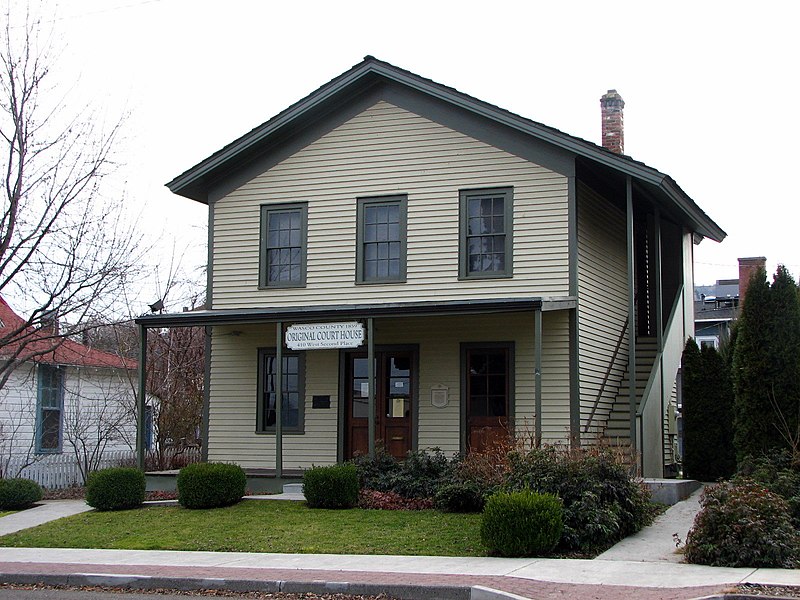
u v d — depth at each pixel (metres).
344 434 19.70
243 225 20.66
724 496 12.13
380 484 16.95
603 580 10.35
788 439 14.91
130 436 28.56
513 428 18.23
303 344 18.44
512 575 10.71
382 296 19.27
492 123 18.86
